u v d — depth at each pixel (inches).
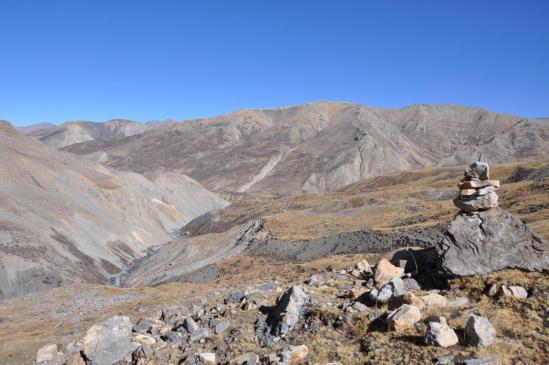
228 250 3368.6
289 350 571.2
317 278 978.1
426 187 5128.0
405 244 2206.0
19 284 3149.6
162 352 685.9
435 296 649.0
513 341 509.7
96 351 693.3
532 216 1987.0
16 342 1205.7
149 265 3794.3
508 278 655.8
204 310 903.1
